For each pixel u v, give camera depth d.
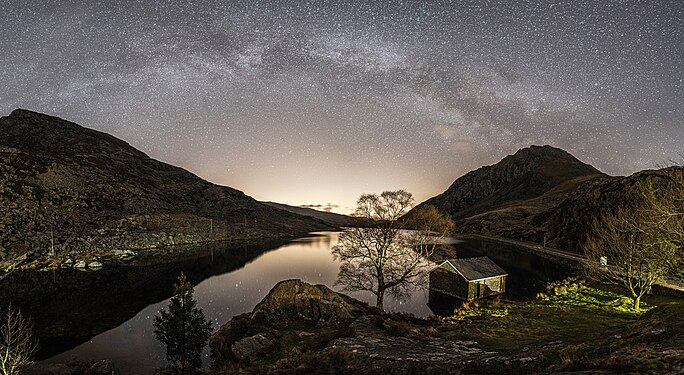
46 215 113.50
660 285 45.84
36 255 91.50
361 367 20.64
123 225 129.62
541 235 141.38
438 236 51.44
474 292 56.12
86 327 44.81
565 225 124.62
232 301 57.69
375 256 47.38
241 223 188.88
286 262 97.06
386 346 23.94
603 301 44.06
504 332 29.66
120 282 71.44
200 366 29.02
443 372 18.44
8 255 85.69
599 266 54.06
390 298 56.62
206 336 29.48
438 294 58.94
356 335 27.70
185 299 29.44
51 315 49.72
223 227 166.38
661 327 18.50
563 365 15.88
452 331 29.80
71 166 159.62
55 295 60.53
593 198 115.81
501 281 60.22
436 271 60.06
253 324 33.09
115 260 95.88
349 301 39.75
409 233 50.91
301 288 37.06
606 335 21.09
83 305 54.97
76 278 73.62
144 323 46.47
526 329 30.86
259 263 95.50
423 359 20.48
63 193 133.12
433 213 54.78
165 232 136.88
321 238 175.50
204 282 72.12
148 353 36.81
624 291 48.62
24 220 105.56
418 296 58.19
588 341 20.05
